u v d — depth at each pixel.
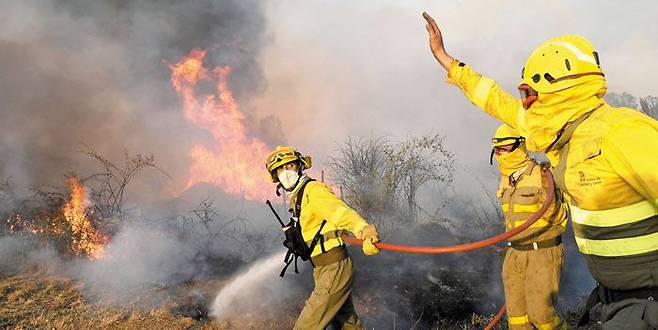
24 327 4.14
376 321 4.91
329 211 3.10
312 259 3.26
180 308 4.66
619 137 1.54
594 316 1.88
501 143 3.46
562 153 1.75
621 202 1.61
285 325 4.62
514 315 3.53
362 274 5.70
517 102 2.50
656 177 1.46
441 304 5.31
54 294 4.79
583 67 1.68
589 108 1.69
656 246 1.61
